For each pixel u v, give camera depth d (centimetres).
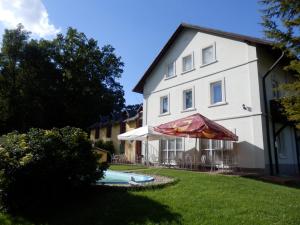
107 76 4369
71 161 740
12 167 662
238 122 1684
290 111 881
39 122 3819
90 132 4262
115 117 3831
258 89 1608
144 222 616
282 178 1327
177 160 1994
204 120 1460
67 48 4053
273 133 1630
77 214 680
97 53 4244
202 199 756
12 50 3738
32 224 630
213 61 1906
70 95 4066
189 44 2138
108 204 725
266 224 601
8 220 643
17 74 3828
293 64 880
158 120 2308
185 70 2161
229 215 644
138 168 1738
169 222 610
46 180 709
